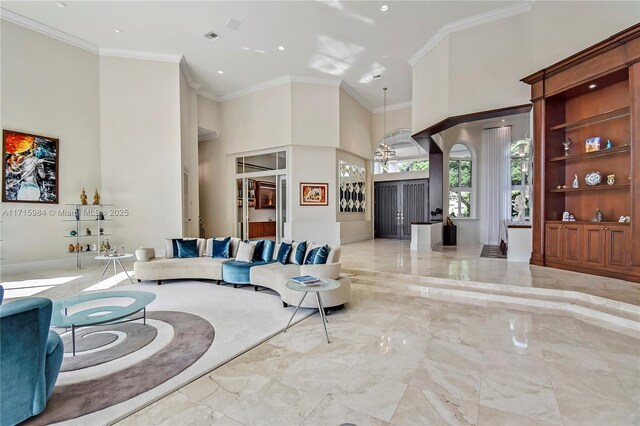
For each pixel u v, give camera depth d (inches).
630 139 165.9
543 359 98.2
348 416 72.5
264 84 345.4
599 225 181.5
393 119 421.1
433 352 103.7
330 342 112.8
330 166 354.0
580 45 190.4
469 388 83.2
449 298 164.4
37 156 234.1
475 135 385.1
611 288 153.6
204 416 73.0
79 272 230.7
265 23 233.8
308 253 178.4
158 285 197.0
